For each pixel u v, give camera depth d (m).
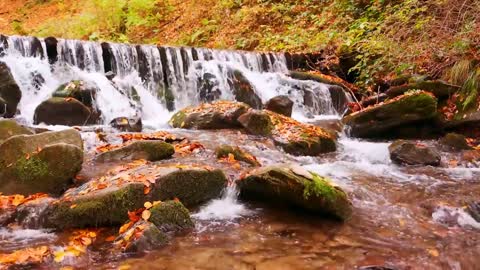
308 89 10.26
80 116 7.63
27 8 19.55
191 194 4.30
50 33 15.75
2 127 5.51
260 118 7.33
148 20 16.59
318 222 4.07
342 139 7.91
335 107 10.25
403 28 10.06
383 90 10.12
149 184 4.00
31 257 3.18
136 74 9.52
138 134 6.82
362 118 7.99
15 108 7.59
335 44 11.88
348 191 4.93
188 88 9.97
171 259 3.21
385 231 3.92
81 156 4.68
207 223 3.96
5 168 4.50
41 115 7.36
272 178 4.30
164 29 16.52
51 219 3.80
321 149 6.84
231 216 4.15
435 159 6.22
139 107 8.98
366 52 10.79
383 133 7.89
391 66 10.11
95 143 6.30
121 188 3.87
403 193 4.99
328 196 4.07
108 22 16.17
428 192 5.04
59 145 4.60
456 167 6.14
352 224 4.05
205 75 10.05
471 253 3.52
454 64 8.89
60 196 4.30
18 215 3.92
